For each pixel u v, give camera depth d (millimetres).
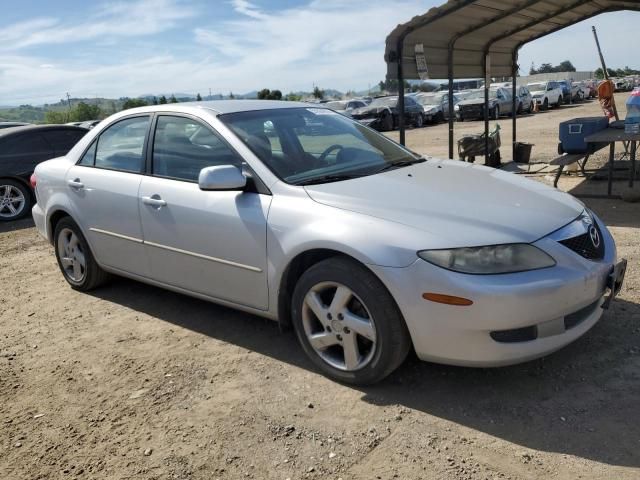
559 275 2912
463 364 2947
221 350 3953
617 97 36219
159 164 4262
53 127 10078
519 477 2516
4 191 9508
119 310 4836
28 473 2822
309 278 3318
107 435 3080
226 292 3854
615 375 3254
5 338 4469
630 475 2475
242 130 3920
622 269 3393
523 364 3449
